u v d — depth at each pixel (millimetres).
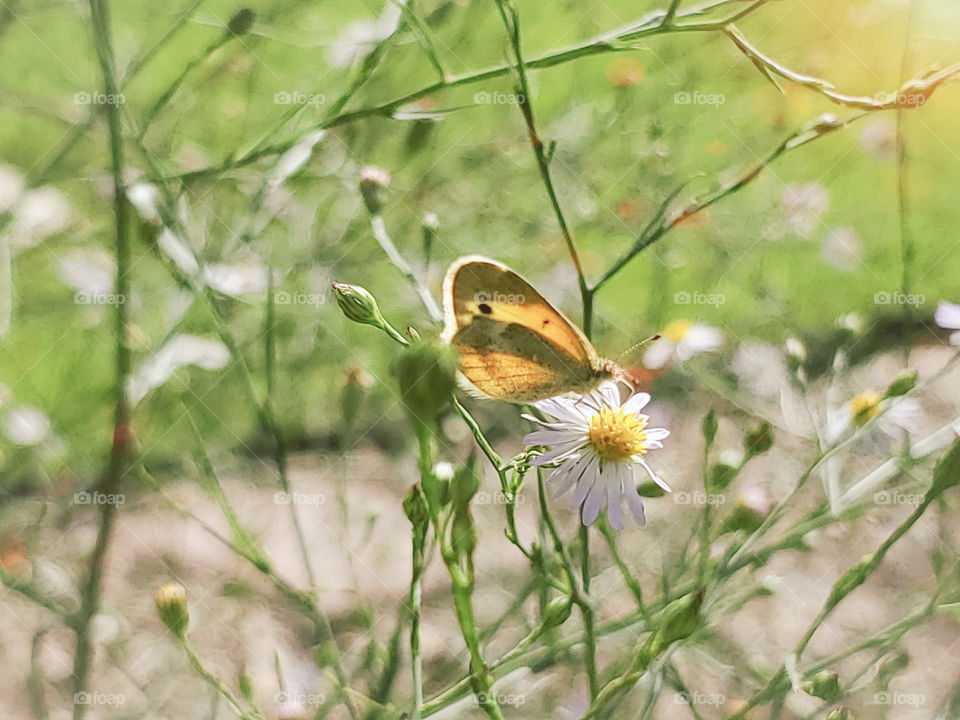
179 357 217
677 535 220
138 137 208
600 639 196
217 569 225
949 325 204
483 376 193
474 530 176
